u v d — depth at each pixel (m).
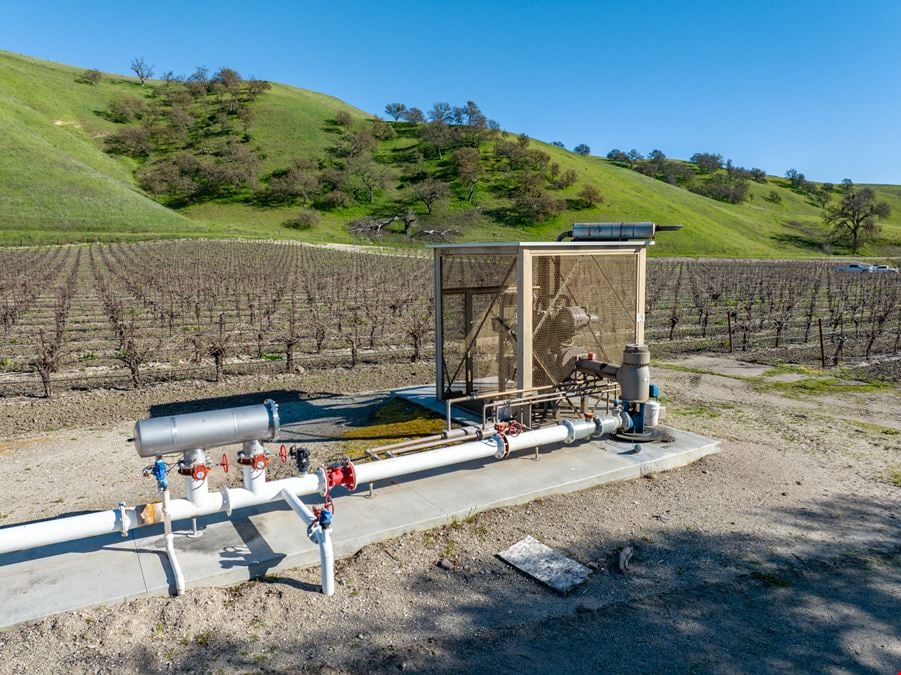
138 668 3.89
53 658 3.95
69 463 7.68
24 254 46.91
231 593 4.70
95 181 83.00
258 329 18.50
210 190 103.50
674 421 9.42
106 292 25.38
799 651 4.10
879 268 58.91
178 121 123.50
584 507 6.21
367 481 5.84
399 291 28.30
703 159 174.12
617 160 176.00
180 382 12.37
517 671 3.91
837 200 158.62
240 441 5.16
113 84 144.50
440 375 9.72
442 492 6.26
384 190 108.56
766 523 5.93
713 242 93.12
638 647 4.14
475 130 126.88
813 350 16.48
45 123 106.94
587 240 8.53
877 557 5.32
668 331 19.67
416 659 4.01
